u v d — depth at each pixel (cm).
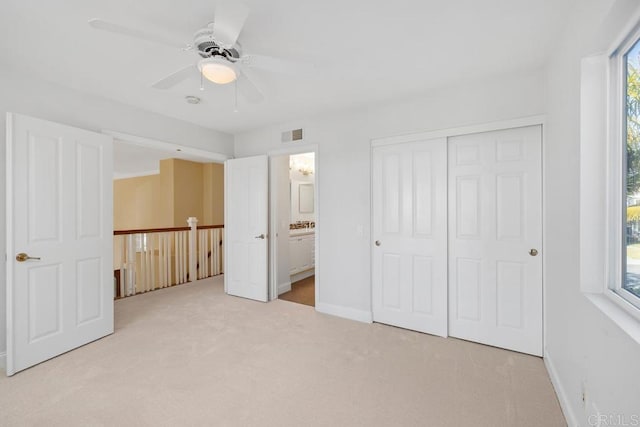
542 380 213
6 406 184
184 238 498
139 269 439
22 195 227
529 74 246
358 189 332
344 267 342
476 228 274
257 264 404
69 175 258
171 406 185
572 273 170
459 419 174
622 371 110
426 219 296
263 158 397
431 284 293
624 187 138
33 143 234
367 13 173
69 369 227
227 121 378
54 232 247
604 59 147
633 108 131
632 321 115
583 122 151
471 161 276
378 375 220
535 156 249
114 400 190
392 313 315
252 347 265
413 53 219
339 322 325
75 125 278
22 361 225
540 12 173
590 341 142
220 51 184
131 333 294
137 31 150
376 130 320
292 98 301
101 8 168
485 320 270
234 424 170
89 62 229
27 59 225
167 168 638
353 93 289
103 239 286
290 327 311
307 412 180
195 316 342
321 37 198
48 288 242
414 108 299
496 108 259
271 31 190
